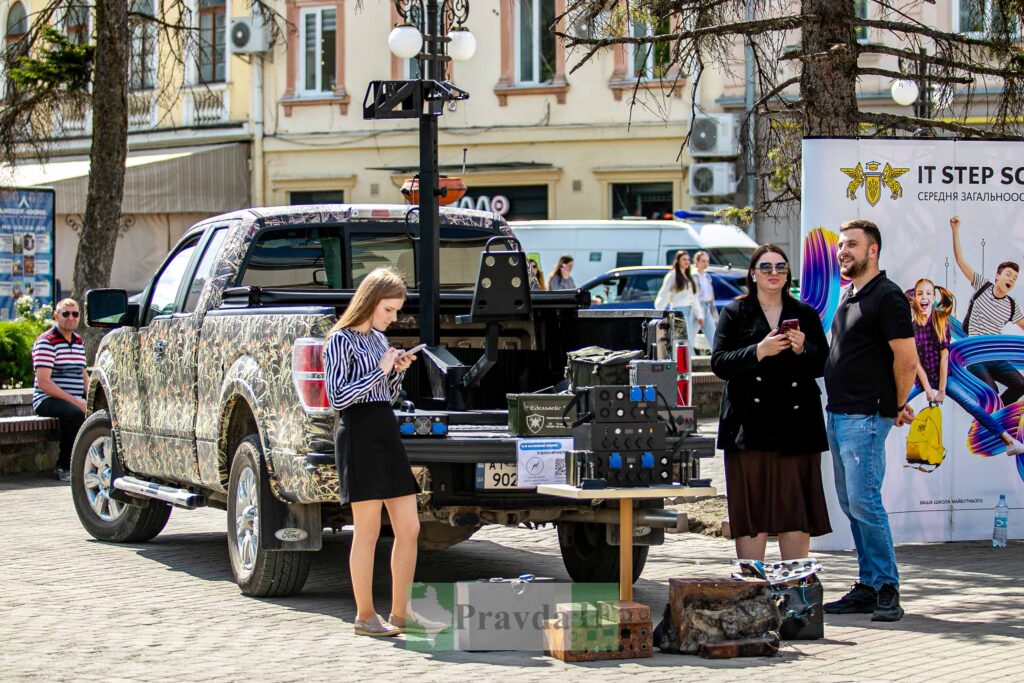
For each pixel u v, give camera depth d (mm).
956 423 12422
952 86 13945
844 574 11297
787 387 9461
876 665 8141
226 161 41438
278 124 41531
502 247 10781
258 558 10047
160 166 39812
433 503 9406
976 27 13461
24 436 17500
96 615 9625
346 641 8812
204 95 42125
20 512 14875
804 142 12070
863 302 9492
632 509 9734
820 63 13484
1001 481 12531
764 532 9508
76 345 17719
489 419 9477
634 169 37594
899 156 12148
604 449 8578
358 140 40750
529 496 9578
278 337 9742
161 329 11844
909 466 12367
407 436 9172
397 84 10609
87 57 23672
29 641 8789
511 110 38938
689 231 33875
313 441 9297
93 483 13234
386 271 8930
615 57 37781
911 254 12211
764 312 9625
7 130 24062
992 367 12422
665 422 8898
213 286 11172
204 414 10922
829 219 12023
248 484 10281
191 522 14461
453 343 11117
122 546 12820
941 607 9930
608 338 10406
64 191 37531
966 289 12359
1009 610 9805
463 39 11414
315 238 11508
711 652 8328
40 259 28172
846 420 9484
